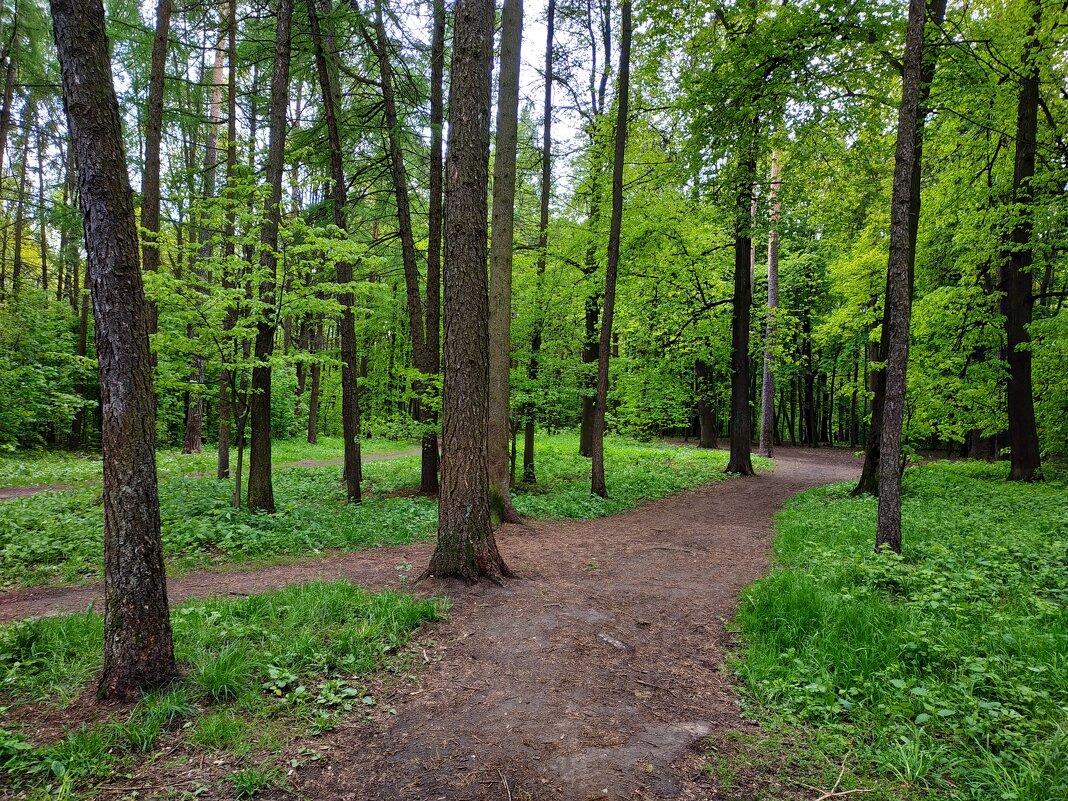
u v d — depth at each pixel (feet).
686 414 60.90
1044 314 53.06
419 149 43.14
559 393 43.19
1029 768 8.89
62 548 22.85
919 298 49.01
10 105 46.91
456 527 19.26
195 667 12.13
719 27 40.75
